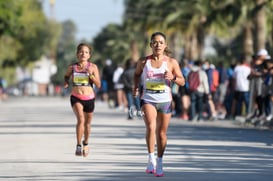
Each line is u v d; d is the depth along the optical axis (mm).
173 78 20984
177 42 127250
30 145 29734
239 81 46281
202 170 22250
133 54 172125
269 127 39500
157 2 108688
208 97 46719
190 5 96688
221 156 25875
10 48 130875
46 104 80750
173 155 26109
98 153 26750
